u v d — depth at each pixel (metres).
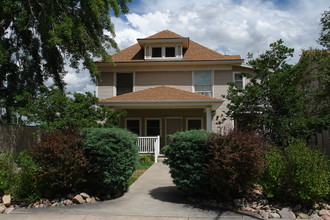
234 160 6.68
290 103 11.15
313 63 11.25
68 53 16.67
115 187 7.63
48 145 7.11
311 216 6.36
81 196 7.40
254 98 11.52
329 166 7.09
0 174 7.59
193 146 7.23
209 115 15.59
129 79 19.48
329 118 10.46
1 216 6.35
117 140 7.70
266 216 6.21
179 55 19.48
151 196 7.91
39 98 12.86
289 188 6.91
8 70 16.53
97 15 15.12
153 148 15.79
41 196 7.48
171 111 18.97
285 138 10.87
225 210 6.64
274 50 11.88
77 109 12.58
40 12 15.20
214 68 19.11
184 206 6.95
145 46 19.64
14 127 15.52
